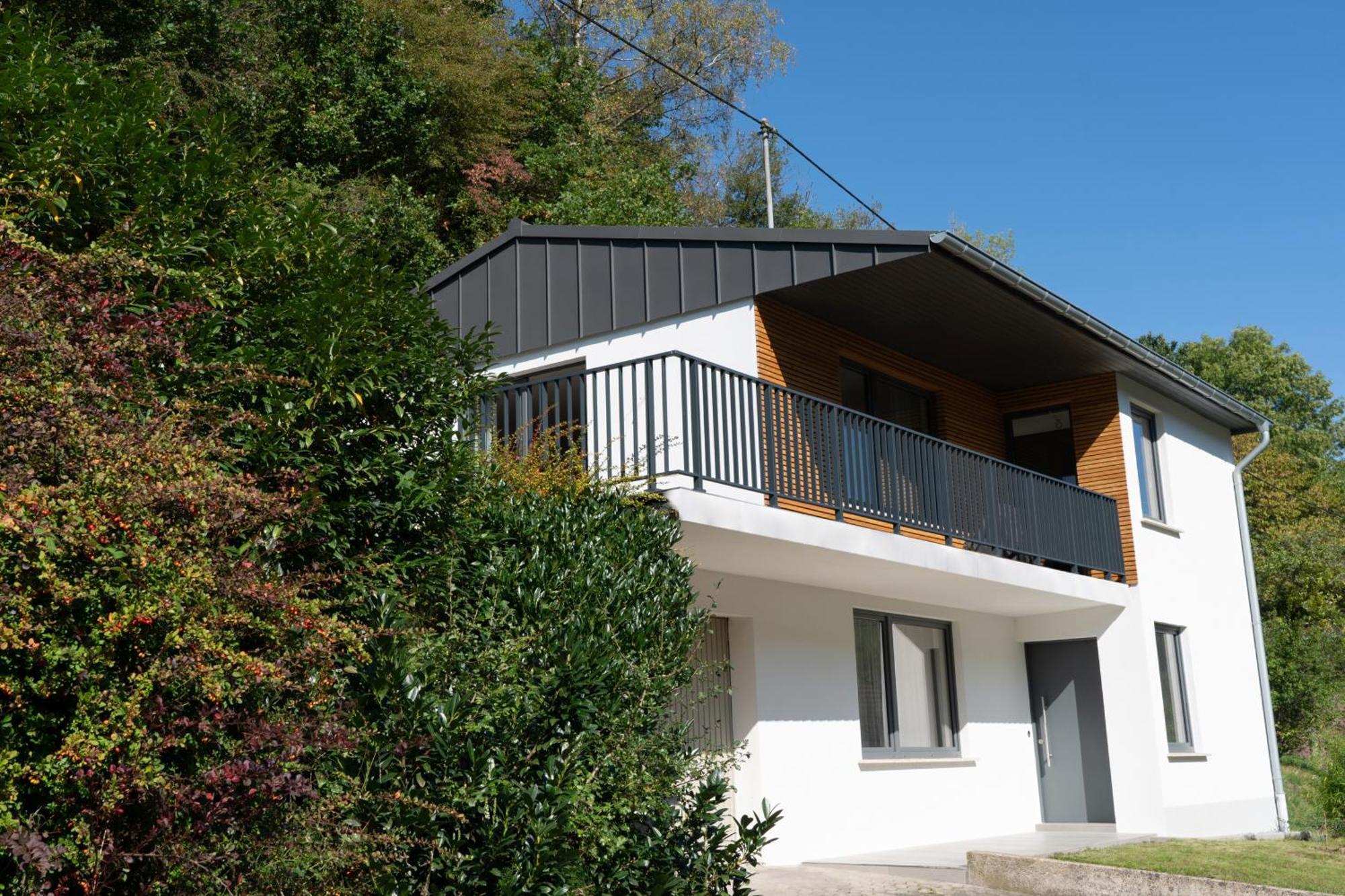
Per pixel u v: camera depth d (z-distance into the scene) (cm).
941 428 1514
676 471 909
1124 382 1603
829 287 1187
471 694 559
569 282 1309
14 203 511
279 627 456
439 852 520
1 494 374
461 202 2477
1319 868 1138
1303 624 2844
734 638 1185
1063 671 1606
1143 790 1506
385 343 630
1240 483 1912
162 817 398
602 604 677
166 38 1878
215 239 575
